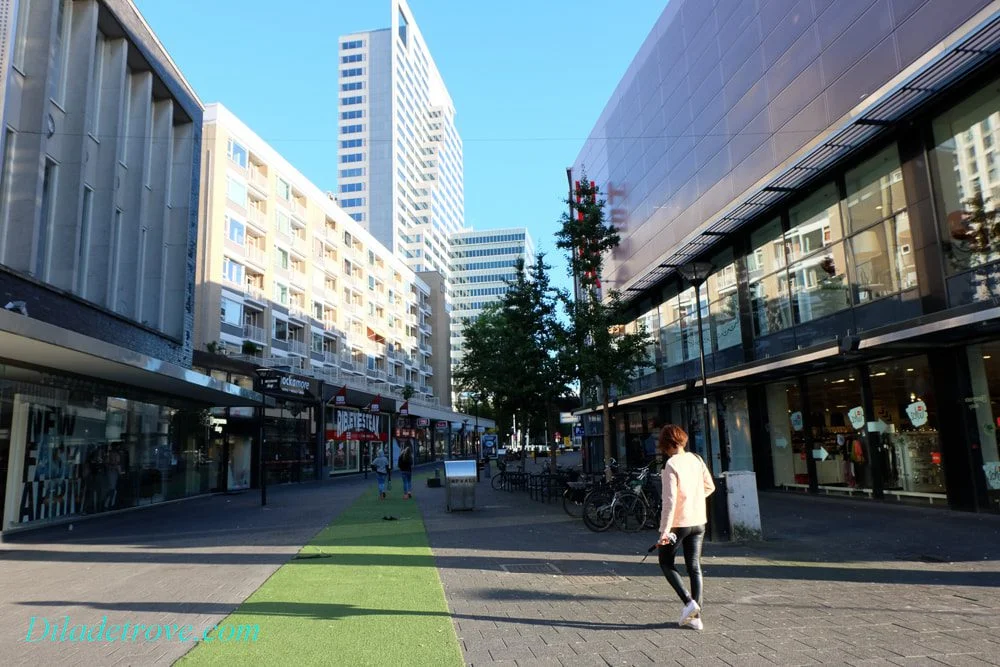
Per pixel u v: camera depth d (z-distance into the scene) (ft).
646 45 86.22
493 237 536.01
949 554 26.86
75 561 31.01
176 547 35.24
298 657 15.25
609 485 40.73
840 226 51.03
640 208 88.07
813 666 14.02
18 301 41.39
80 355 40.47
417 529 40.60
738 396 67.92
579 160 117.91
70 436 50.70
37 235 45.29
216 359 91.61
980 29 33.81
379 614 19.21
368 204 430.20
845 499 50.39
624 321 58.80
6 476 42.47
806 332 55.36
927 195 41.93
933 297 41.63
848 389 51.42
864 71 45.83
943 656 14.43
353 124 443.32
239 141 137.90
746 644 15.72
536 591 22.13
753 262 63.93
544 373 61.26
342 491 82.48
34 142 45.44
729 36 64.64
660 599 20.66
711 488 18.30
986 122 37.96
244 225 137.80
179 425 73.36
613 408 100.68
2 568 29.30
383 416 173.78
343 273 187.11
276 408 107.65
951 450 40.68
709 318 72.69
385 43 449.06
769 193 56.18
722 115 65.87
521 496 66.54
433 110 532.32
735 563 26.43
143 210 65.05
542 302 62.64
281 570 26.81
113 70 58.23
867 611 18.53
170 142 69.92
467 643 16.26
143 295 65.77
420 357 265.75
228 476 92.99
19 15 46.11
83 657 15.69
